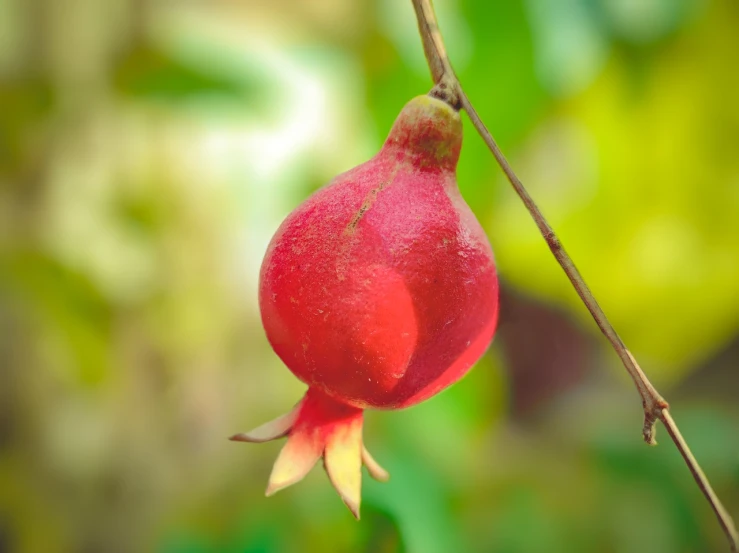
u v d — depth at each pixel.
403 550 0.34
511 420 0.60
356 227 0.25
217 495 0.40
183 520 0.39
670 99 0.45
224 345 0.48
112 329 0.45
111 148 0.45
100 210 0.45
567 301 0.51
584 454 0.45
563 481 0.44
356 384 0.25
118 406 0.46
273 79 0.42
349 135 0.44
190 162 0.46
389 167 0.26
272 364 0.50
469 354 0.26
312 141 0.44
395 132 0.26
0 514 0.43
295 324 0.25
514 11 0.41
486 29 0.41
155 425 0.46
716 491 0.42
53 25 0.43
